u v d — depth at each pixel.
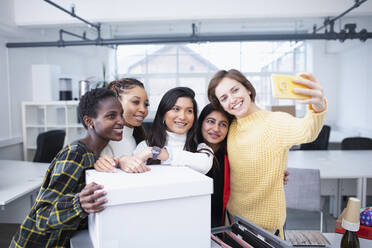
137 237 0.58
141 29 6.21
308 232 1.74
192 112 1.06
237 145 1.09
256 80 6.48
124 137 1.07
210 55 6.54
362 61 4.79
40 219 0.66
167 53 6.64
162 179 0.64
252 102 1.11
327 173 2.37
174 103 1.03
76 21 3.59
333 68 5.80
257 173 1.05
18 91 3.93
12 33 3.64
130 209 0.57
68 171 0.71
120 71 6.74
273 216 1.07
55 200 0.66
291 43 6.21
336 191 2.85
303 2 3.42
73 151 0.74
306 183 2.05
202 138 1.19
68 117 3.82
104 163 0.75
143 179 0.64
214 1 3.47
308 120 0.85
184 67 6.64
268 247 0.67
